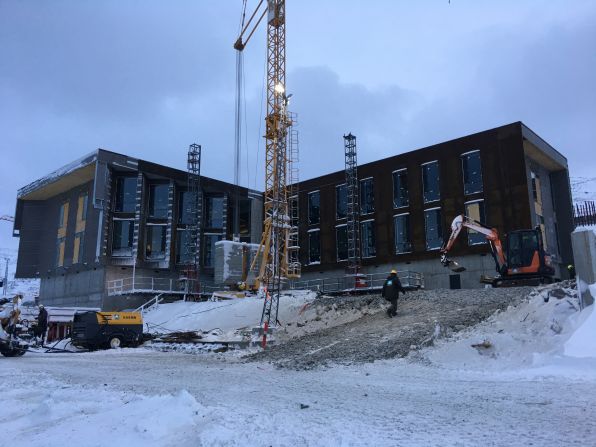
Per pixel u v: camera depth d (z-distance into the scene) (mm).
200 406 7664
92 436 6359
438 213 39781
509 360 11727
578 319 12344
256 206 52625
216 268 41188
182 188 47625
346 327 20094
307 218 48562
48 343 29406
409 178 41500
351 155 45375
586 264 12977
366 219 44156
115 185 43719
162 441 6102
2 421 7965
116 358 19750
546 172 43938
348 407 7691
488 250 36344
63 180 46250
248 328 26625
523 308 14906
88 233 44500
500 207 36406
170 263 44781
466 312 17047
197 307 33875
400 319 18797
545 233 40781
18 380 12516
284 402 8312
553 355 10922
